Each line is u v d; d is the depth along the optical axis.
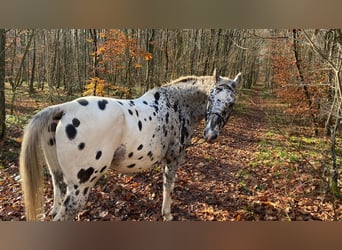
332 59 4.30
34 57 11.85
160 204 3.88
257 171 5.29
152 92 3.27
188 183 4.62
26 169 2.40
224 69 12.73
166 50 9.93
